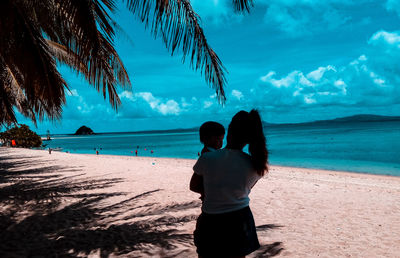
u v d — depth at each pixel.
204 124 1.86
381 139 50.53
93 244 3.78
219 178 1.62
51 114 7.36
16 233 4.26
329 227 4.73
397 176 14.12
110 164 15.88
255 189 8.26
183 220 4.98
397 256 3.54
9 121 9.34
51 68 5.18
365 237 4.24
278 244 3.87
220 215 1.62
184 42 3.34
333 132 93.12
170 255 3.39
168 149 49.94
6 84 8.30
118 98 5.18
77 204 6.23
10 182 9.48
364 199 7.00
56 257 3.36
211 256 1.62
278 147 41.34
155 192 7.68
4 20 3.99
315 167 19.05
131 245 3.73
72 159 19.25
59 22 4.52
